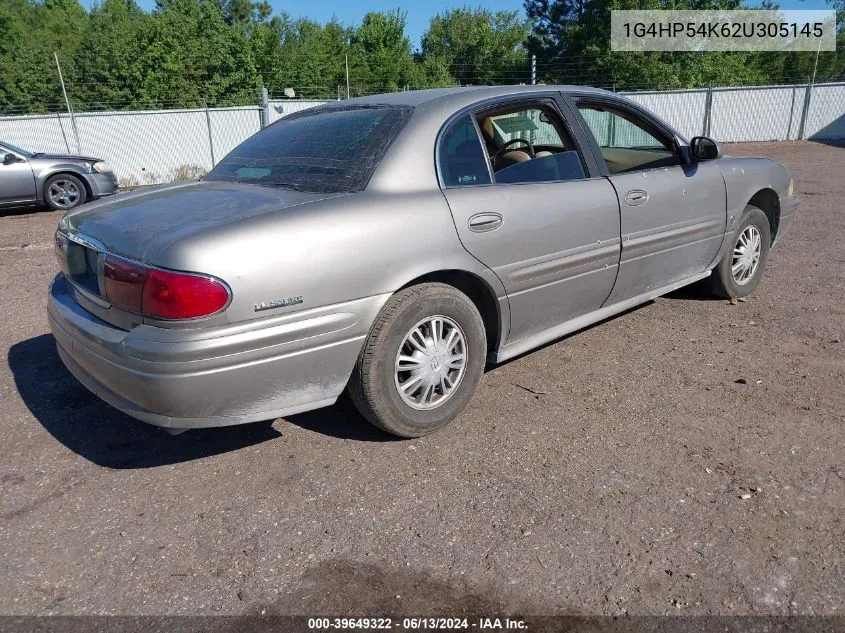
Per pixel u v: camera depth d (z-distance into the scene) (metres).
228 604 2.20
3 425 3.43
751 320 4.68
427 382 3.12
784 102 23.77
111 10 42.47
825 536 2.43
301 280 2.63
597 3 31.19
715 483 2.77
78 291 3.00
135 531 2.58
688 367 3.93
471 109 3.37
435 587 2.25
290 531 2.55
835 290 5.34
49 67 32.12
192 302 2.43
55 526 2.62
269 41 39.69
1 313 5.32
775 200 5.18
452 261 3.06
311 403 2.84
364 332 2.85
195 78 33.38
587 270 3.72
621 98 4.08
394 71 45.56
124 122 18.59
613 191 3.79
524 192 3.38
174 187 3.41
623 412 3.41
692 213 4.34
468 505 2.68
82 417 3.52
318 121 3.62
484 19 50.19
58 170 11.54
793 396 3.52
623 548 2.40
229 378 2.56
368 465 2.99
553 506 2.65
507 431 3.26
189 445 3.22
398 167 3.02
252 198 2.90
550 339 3.72
